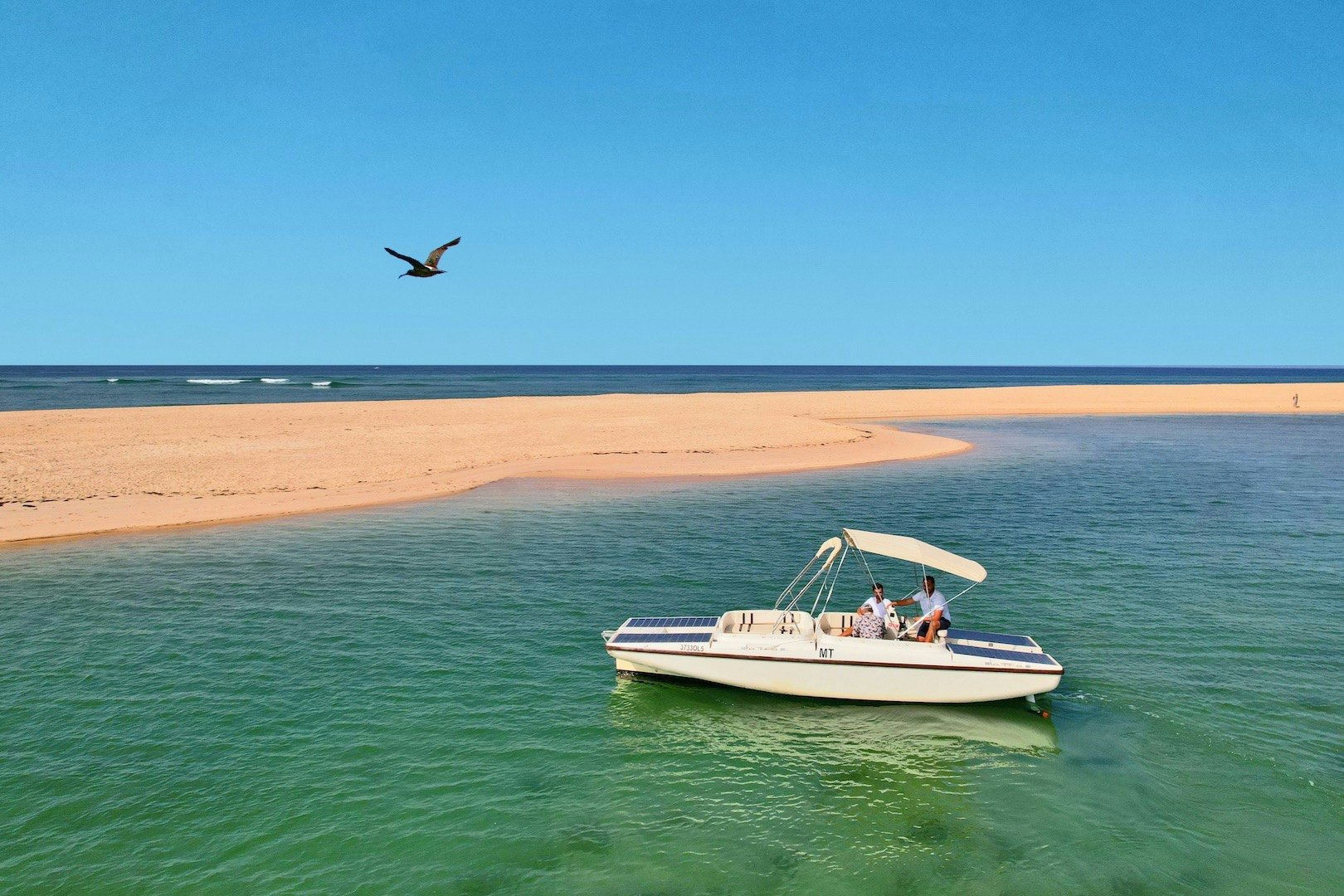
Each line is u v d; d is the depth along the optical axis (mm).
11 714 13742
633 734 13562
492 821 11102
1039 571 22266
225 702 14320
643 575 21984
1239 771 12453
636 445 47281
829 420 71000
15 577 21578
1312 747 13070
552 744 13195
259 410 61594
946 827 11141
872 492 34188
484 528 27406
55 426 48562
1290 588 20625
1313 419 72188
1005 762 12828
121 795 11484
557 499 32344
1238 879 10047
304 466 37781
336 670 15750
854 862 10367
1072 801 11734
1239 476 38562
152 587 20750
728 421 58781
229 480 34281
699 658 14992
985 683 14227
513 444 46344
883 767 12664
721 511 30234
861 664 14477
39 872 9883
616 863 10266
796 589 20938
